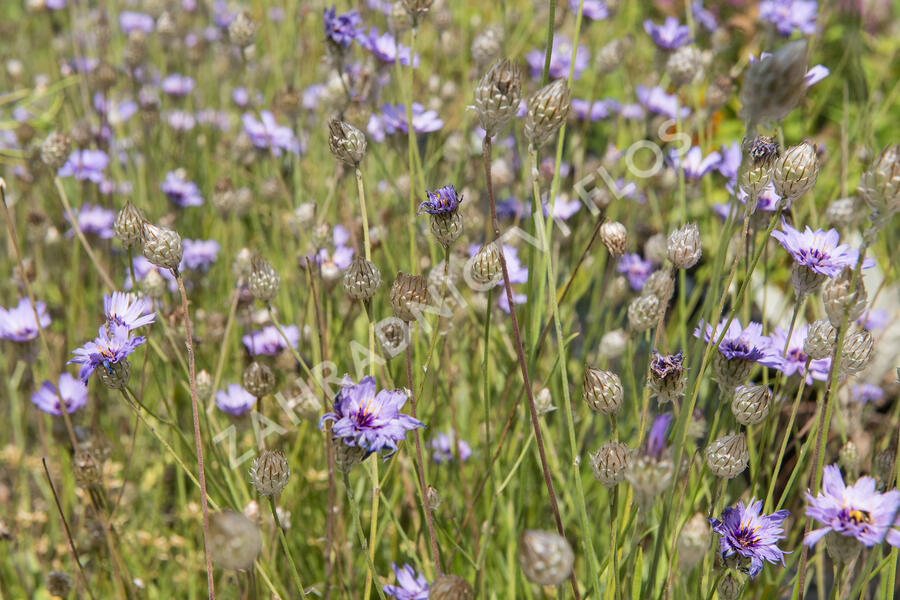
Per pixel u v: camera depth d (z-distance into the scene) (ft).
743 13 4.24
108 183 3.53
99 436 2.54
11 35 5.33
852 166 2.98
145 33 4.66
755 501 2.11
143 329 2.60
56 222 3.73
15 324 2.57
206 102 4.70
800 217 2.69
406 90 2.70
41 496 3.22
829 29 3.64
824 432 1.93
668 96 3.27
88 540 2.57
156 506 2.83
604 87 4.71
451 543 2.41
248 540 1.82
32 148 3.25
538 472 2.62
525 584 2.42
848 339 2.02
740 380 2.08
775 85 1.76
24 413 2.85
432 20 3.59
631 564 1.93
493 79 1.91
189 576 2.62
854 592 1.95
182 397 3.06
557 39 3.90
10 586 2.77
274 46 4.28
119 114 3.94
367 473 2.43
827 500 1.88
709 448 2.03
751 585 2.39
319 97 3.67
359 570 2.56
